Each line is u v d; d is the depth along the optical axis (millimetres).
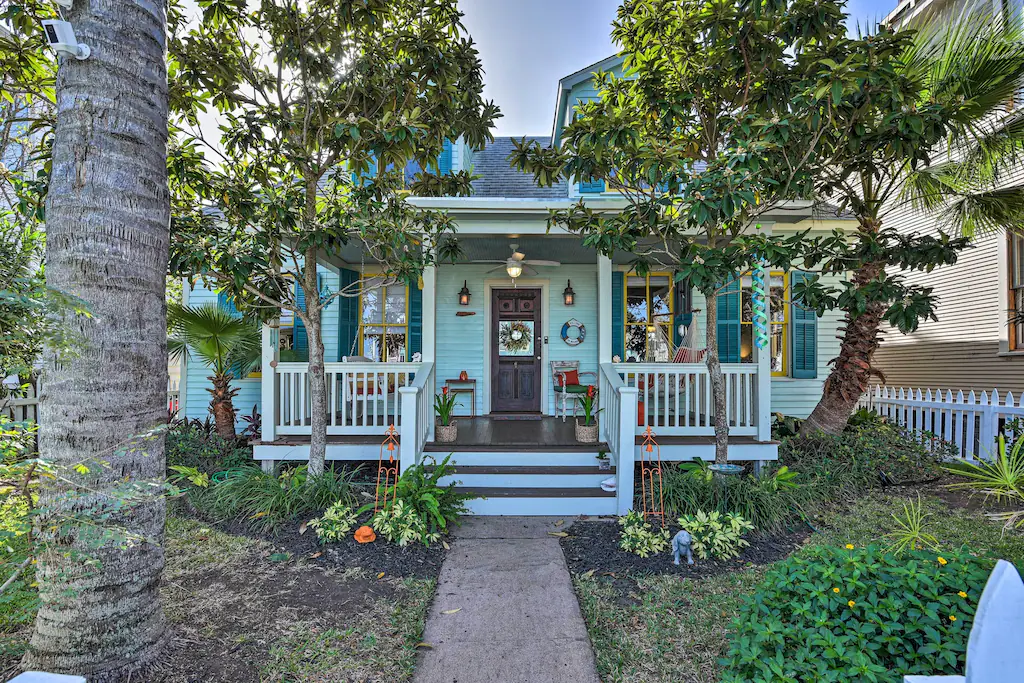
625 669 2738
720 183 4246
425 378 5930
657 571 3900
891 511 4973
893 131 4680
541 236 6559
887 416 7785
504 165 10484
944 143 6633
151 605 2633
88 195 2451
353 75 5211
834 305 4930
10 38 4387
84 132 2463
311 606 3352
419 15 5352
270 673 2625
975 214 6051
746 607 2752
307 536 4391
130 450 2389
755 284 6219
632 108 5336
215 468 6250
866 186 6199
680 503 4875
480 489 5473
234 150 5426
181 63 5176
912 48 5664
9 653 2617
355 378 6336
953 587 2422
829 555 2824
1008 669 1416
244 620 3152
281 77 5391
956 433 6652
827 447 6312
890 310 4844
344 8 4883
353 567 3928
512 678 2691
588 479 5527
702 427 6262
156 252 2668
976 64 5430
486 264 8578
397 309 8953
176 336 7570
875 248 4926
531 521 5078
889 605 2355
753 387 6488
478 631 3143
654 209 4730
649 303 8602
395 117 4914
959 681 1631
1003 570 1462
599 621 3219
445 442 6121
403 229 5082
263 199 4953
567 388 7648
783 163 4684
